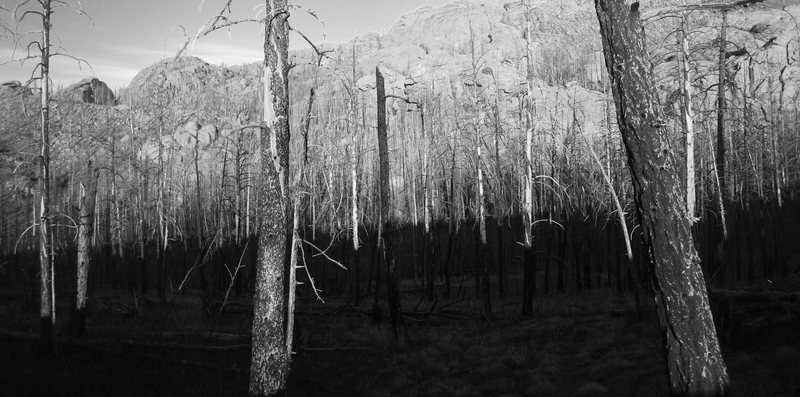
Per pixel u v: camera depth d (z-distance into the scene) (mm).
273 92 8281
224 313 25344
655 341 14828
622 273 35375
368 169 45094
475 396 12172
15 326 20016
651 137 5285
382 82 20500
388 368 15297
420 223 53875
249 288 35375
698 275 5121
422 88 58875
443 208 49344
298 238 10570
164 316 25828
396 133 61281
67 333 17172
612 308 23297
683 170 18406
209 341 18125
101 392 10383
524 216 24266
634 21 5461
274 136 8188
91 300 30531
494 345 18000
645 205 5324
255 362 8117
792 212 42031
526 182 24344
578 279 32219
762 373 10312
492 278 42688
